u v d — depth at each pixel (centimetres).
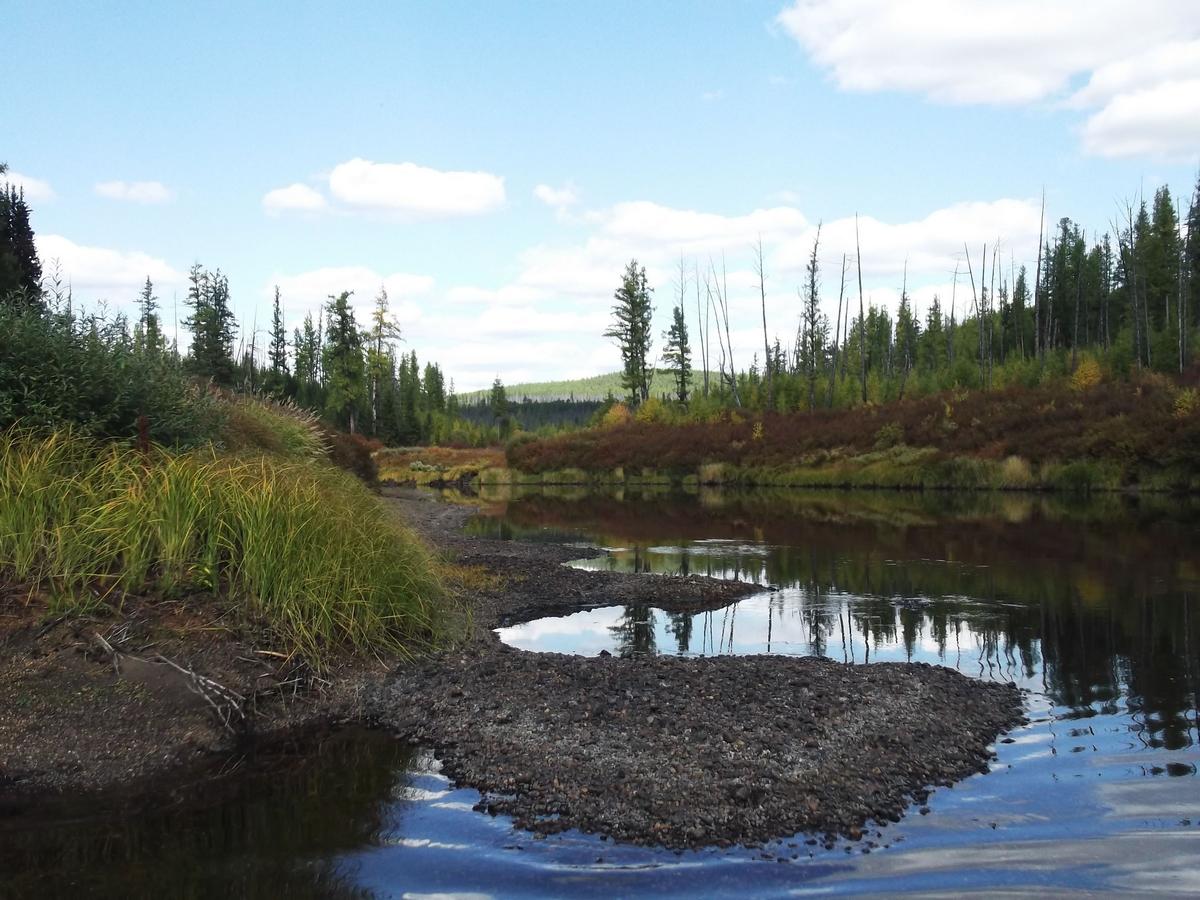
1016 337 7369
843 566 1811
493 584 1505
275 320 9838
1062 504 3175
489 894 476
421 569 1049
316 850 528
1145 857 517
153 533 852
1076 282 7112
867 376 6306
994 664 1006
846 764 642
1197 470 3469
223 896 474
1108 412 4025
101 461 927
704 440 5291
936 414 4656
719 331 7481
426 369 11181
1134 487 3575
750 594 1495
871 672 906
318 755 692
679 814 562
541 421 14238
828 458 4700
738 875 493
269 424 1574
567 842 533
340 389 7019
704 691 805
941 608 1352
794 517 2958
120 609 792
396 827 559
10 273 2188
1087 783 637
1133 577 1598
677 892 475
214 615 825
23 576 788
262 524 884
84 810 588
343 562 937
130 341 1177
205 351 5641
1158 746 721
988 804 597
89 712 694
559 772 629
